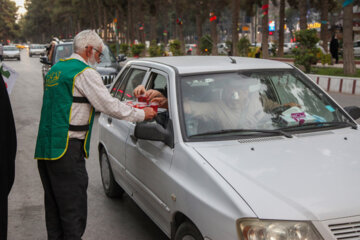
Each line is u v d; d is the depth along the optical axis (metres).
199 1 48.53
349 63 17.94
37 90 18.66
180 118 3.48
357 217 2.50
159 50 39.94
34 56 64.06
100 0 69.88
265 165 2.96
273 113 3.69
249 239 2.47
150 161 3.68
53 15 110.56
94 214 4.96
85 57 3.55
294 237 2.43
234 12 34.53
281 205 2.54
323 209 2.50
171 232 3.40
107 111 3.41
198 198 2.87
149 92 3.96
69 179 3.42
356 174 2.85
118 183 4.94
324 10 33.72
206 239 2.76
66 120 3.37
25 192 5.88
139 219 4.81
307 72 19.09
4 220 2.82
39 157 3.44
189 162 3.12
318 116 3.79
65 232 3.48
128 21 63.56
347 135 3.53
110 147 4.97
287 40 86.69
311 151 3.18
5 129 2.83
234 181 2.78
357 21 41.12
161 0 55.28
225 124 3.51
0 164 2.80
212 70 3.91
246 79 3.89
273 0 43.97
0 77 2.83
